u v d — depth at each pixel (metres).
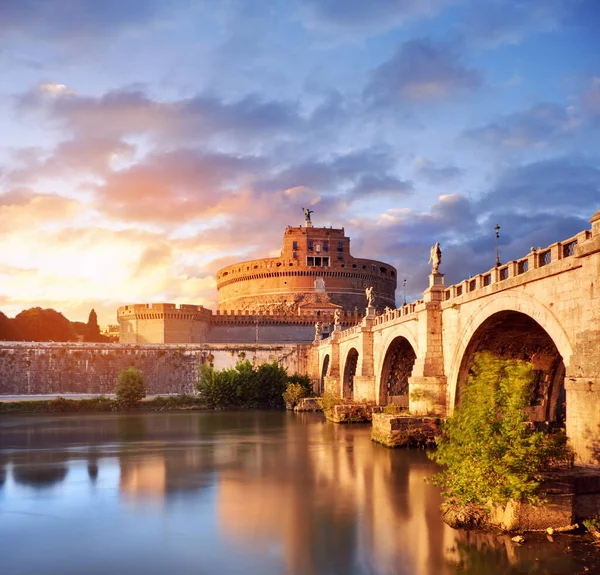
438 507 31.30
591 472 25.22
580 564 22.02
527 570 21.88
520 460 24.75
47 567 24.08
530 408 41.75
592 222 26.61
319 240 190.00
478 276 39.78
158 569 23.69
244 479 40.00
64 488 37.97
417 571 22.69
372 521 28.97
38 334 170.75
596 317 26.17
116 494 36.09
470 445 25.92
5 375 116.31
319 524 28.78
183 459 49.12
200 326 162.38
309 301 181.75
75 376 120.19
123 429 73.69
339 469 42.12
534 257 31.97
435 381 47.06
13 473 43.34
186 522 29.72
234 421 83.50
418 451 47.03
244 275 196.12
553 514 24.97
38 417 91.31
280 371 112.88
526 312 32.78
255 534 27.58
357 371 76.44
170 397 109.62
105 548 26.14
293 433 66.81
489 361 27.86
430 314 47.91
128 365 123.44
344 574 22.70
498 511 26.06
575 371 26.84
